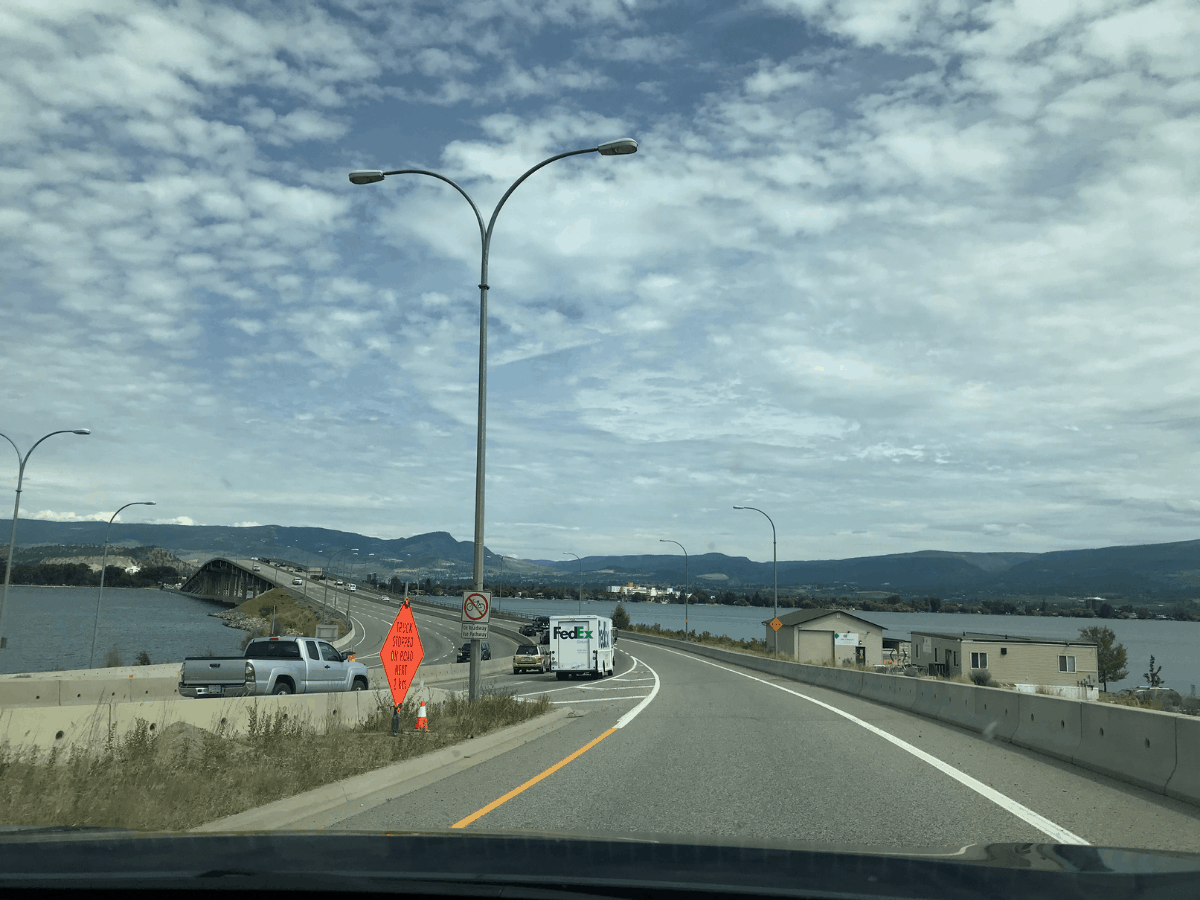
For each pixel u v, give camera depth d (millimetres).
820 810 8977
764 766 12203
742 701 24359
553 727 17875
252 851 3809
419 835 4477
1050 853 4094
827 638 82688
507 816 8648
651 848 4309
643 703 23812
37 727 12438
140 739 12289
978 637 73688
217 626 137125
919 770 11812
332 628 62219
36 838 3822
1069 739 12766
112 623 136250
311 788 9875
